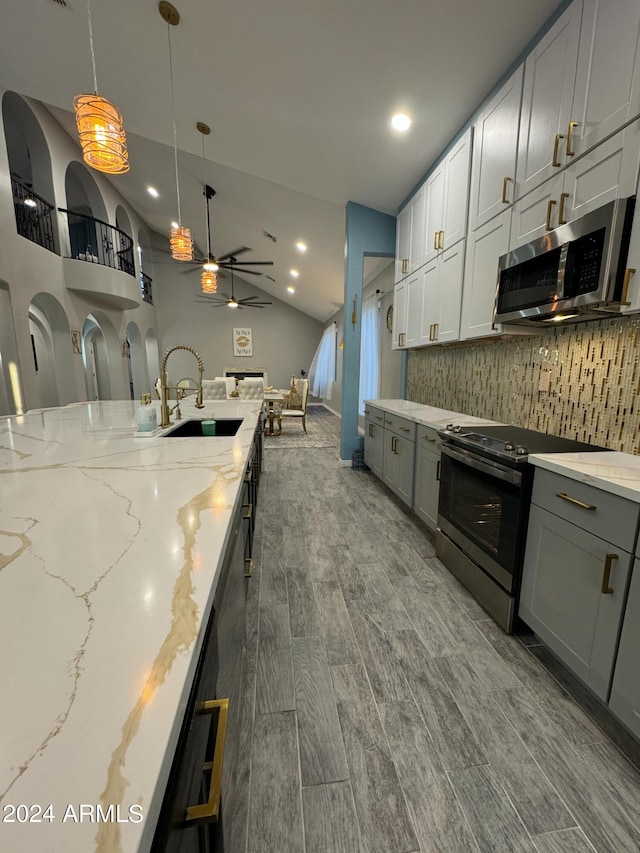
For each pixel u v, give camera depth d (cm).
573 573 137
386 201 388
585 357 186
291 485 385
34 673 42
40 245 496
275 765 116
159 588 59
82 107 202
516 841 98
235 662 102
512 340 242
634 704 113
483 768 115
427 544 260
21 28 254
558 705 137
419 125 271
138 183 669
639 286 136
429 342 308
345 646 165
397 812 104
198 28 228
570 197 163
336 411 930
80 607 54
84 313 605
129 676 42
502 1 179
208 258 517
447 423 246
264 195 509
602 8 145
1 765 33
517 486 163
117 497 99
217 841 65
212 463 132
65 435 182
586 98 154
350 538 268
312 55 230
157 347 1034
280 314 1121
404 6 190
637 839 98
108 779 32
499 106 212
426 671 152
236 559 109
